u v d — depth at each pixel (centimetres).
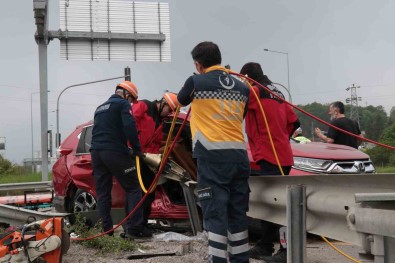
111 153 679
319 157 698
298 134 1055
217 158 445
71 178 877
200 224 698
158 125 734
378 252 269
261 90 540
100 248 619
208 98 455
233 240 463
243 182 465
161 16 2223
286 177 395
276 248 650
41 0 1788
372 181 297
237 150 452
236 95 464
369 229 272
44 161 1897
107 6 2156
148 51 2212
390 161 4331
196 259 564
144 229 700
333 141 902
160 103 730
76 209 866
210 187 445
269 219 448
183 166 726
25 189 1379
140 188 702
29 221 557
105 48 2159
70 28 2092
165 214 736
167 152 589
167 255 586
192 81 462
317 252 639
